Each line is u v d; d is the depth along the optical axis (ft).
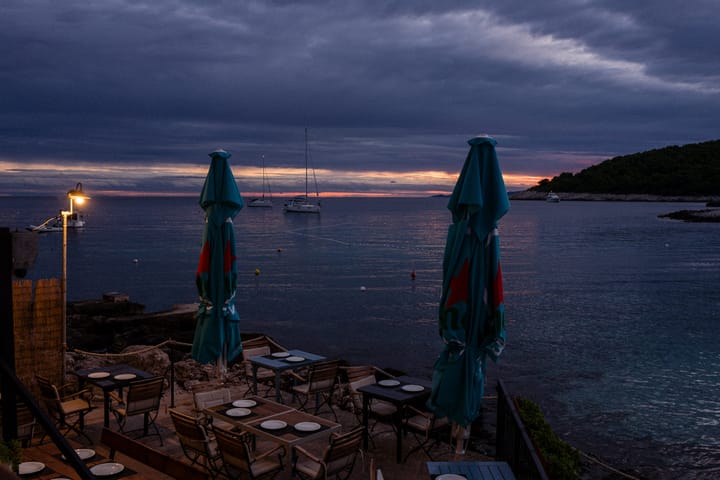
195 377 49.39
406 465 31.12
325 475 25.20
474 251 27.35
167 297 152.05
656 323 110.32
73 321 96.78
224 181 35.32
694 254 248.11
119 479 20.04
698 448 51.67
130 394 31.48
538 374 75.72
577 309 126.11
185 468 19.65
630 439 53.72
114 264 224.12
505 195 27.32
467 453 32.86
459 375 27.55
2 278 15.71
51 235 380.58
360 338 99.19
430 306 131.85
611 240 322.75
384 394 31.78
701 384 71.41
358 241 330.13
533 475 20.98
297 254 257.55
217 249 35.40
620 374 75.51
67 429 33.68
